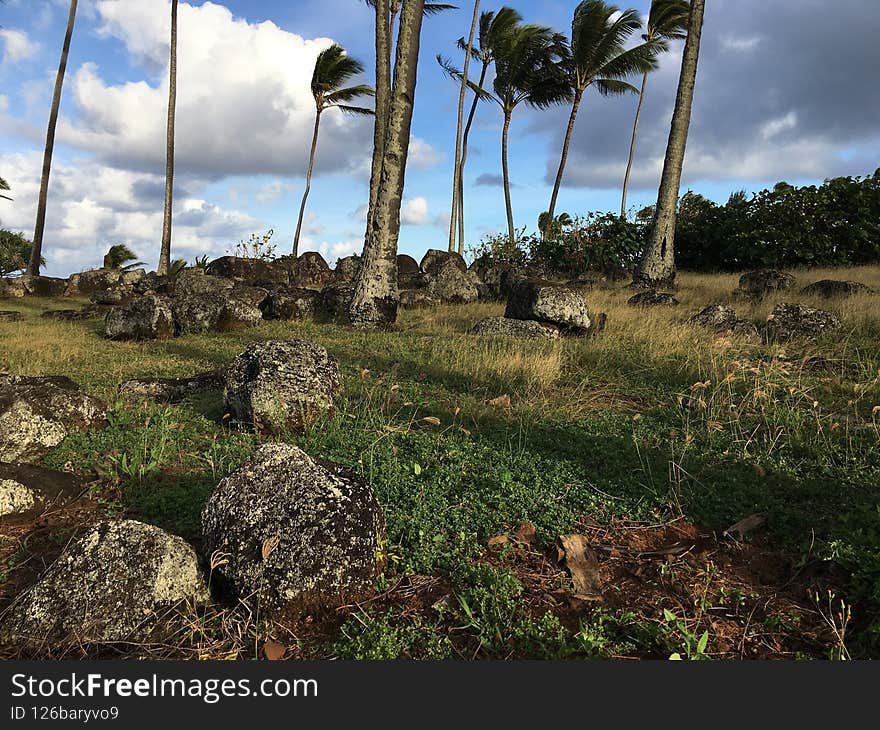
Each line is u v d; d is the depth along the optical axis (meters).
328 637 3.33
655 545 4.21
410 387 8.00
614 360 9.33
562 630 3.28
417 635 3.26
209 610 3.46
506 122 35.06
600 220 24.25
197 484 5.11
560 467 5.29
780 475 5.19
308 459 3.89
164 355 11.26
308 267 26.31
